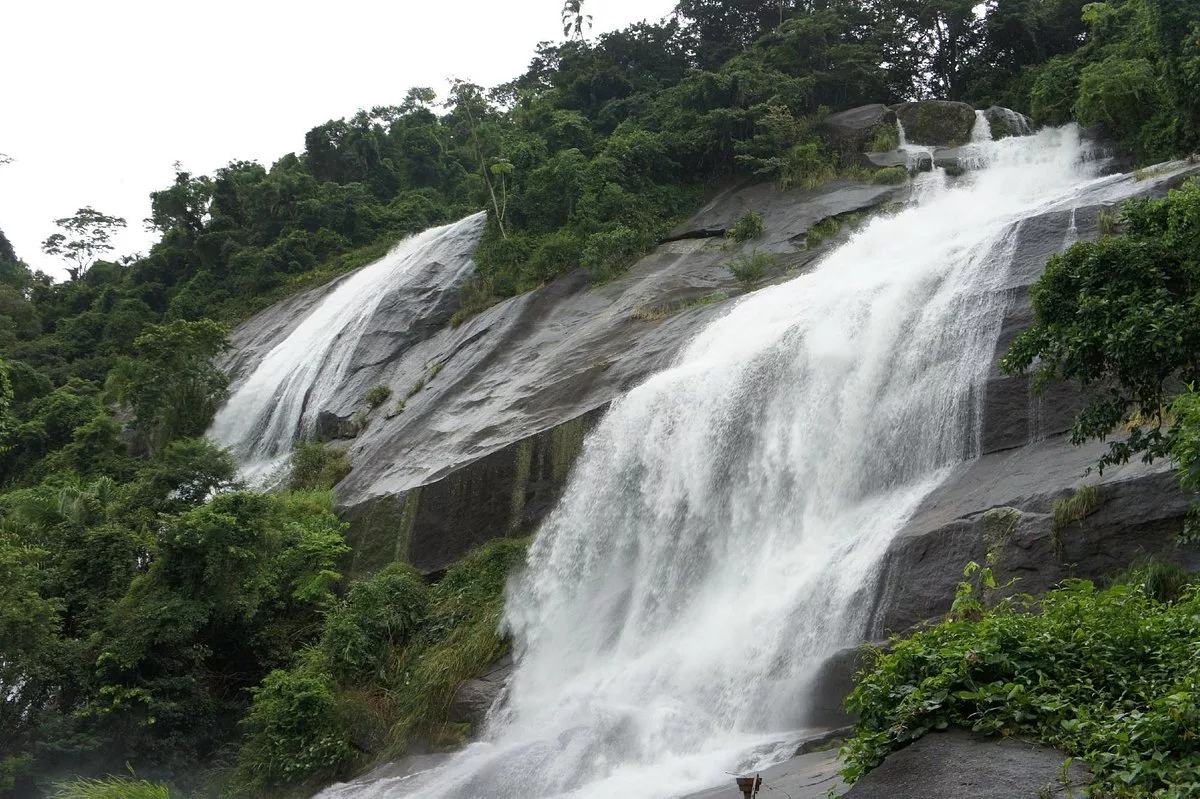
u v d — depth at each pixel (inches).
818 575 715.4
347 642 981.8
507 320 1499.8
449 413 1339.8
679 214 1674.5
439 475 1170.0
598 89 2306.8
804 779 462.3
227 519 1076.5
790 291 1121.4
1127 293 518.0
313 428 1675.7
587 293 1507.1
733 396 945.5
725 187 1722.4
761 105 1726.1
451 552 1109.7
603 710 714.2
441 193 2869.1
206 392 1854.1
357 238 2613.2
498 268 1734.7
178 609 1035.3
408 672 964.6
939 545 640.4
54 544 1184.8
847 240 1357.0
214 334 1833.2
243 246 2716.5
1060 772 314.8
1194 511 491.2
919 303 893.2
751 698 653.3
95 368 2511.1
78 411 2015.3
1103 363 521.3
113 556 1152.2
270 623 1127.6
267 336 2191.2
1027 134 1633.9
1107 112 1391.5
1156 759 302.0
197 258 2834.6
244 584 1078.4
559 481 1068.5
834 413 863.1
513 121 2903.5
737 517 884.0
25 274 3663.9
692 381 995.9
